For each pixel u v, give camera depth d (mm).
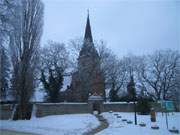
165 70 73438
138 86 74750
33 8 45594
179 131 25750
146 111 44844
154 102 49812
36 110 48156
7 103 50438
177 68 71875
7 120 45031
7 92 50031
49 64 67312
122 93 72438
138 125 30891
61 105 50000
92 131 27484
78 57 70875
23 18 44594
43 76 64812
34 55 45750
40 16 46281
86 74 66375
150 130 26578
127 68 75375
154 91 74125
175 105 55000
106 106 51625
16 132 28078
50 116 46688
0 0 34938
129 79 73875
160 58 75438
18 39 44312
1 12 35219
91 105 50938
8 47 44156
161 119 36938
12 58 44594
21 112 45312
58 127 30922
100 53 70188
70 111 50281
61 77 66000
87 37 79875
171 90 70938
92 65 67688
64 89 68250
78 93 64188
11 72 49125
